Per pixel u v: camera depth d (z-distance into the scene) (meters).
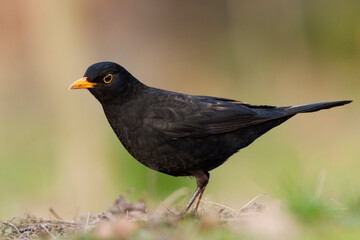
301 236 5.30
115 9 22.47
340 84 19.45
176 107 7.19
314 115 17.38
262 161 14.95
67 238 5.96
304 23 20.86
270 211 6.48
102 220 6.84
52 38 18.14
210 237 5.39
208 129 7.14
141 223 5.96
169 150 7.18
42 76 18.36
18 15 21.25
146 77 22.61
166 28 23.23
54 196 14.43
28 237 6.44
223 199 11.16
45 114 18.06
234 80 21.80
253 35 21.92
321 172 8.16
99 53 21.59
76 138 16.89
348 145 15.55
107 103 7.32
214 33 23.08
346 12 20.08
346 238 5.19
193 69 22.80
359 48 19.92
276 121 7.57
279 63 21.02
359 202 6.34
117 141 15.89
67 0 18.16
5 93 20.30
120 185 14.09
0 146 16.80
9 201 13.83
